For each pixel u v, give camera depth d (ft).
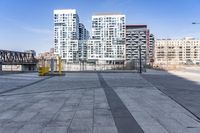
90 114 35.32
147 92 60.08
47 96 53.78
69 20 457.27
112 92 59.88
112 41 426.92
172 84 81.30
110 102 45.42
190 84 81.56
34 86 74.69
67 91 62.18
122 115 34.68
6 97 52.75
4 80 97.71
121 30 442.09
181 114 35.42
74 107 40.70
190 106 41.52
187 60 505.25
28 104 43.93
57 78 109.29
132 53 393.91
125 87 71.10
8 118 33.37
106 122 30.76
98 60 408.67
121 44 417.28
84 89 66.23
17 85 77.97
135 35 394.32
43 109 39.27
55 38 458.09
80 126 28.99
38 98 50.96
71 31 455.63
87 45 440.04
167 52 505.25
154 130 27.27
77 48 443.32
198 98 50.55
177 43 508.53
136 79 103.60
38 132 26.84
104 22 444.55
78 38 472.85
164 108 39.86
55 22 460.14
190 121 31.32
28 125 29.71
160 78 111.24
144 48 388.37
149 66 283.38
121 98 50.24
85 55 438.81
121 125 29.35
